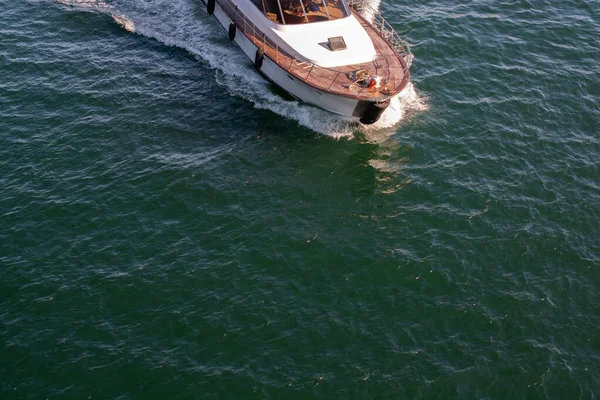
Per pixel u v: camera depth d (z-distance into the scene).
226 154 24.62
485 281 20.42
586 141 25.95
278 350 18.22
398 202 23.06
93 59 29.09
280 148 25.03
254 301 19.47
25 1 32.31
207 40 30.34
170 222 21.92
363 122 25.30
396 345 18.48
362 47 25.69
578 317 19.53
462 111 27.05
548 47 30.75
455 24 31.83
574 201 23.31
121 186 23.09
